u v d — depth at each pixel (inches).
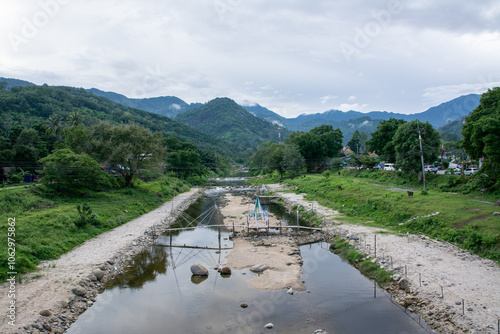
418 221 1370.6
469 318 701.9
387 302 861.8
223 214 2231.8
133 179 2854.3
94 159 2188.7
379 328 737.6
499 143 1434.5
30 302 827.4
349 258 1206.9
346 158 5270.7
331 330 739.4
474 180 1825.8
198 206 2640.3
